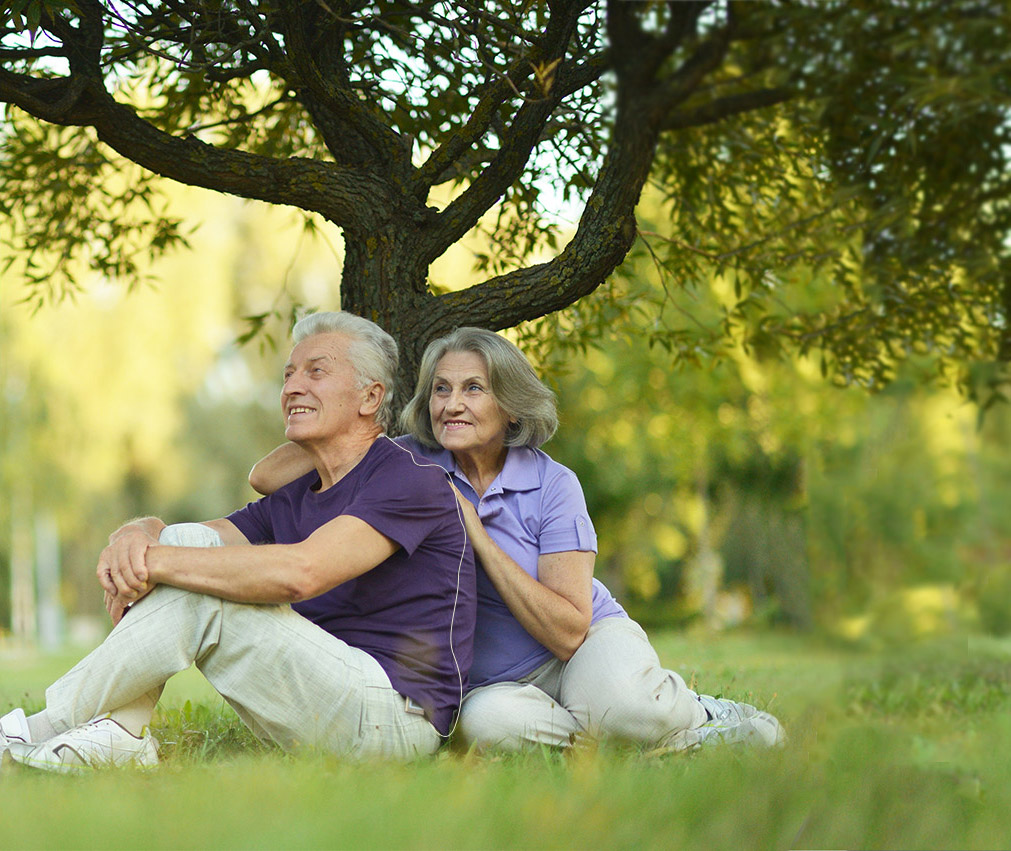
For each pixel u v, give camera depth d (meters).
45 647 25.95
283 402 3.97
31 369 26.78
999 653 4.19
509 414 4.17
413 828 2.20
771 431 19.81
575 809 2.35
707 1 3.89
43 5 3.98
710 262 7.36
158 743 3.81
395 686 3.64
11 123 7.16
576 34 5.26
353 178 5.38
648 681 3.83
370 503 3.68
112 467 29.45
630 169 4.95
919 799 2.27
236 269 24.19
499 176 5.48
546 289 5.28
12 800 2.57
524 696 3.85
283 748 3.63
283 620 3.52
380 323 5.36
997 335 4.02
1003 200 4.12
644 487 26.30
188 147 5.14
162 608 3.42
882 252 5.18
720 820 2.25
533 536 4.09
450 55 5.08
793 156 6.16
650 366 20.39
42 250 7.86
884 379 6.33
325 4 4.66
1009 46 3.74
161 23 5.07
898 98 3.93
